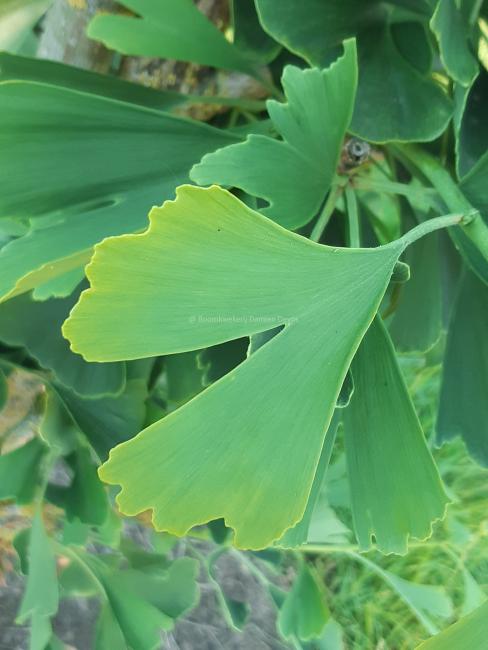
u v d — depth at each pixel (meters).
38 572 0.22
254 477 0.09
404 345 0.19
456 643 0.12
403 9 0.14
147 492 0.09
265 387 0.09
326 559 0.51
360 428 0.12
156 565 0.25
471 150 0.15
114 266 0.08
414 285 0.19
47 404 0.20
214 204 0.08
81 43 0.16
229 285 0.09
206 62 0.15
